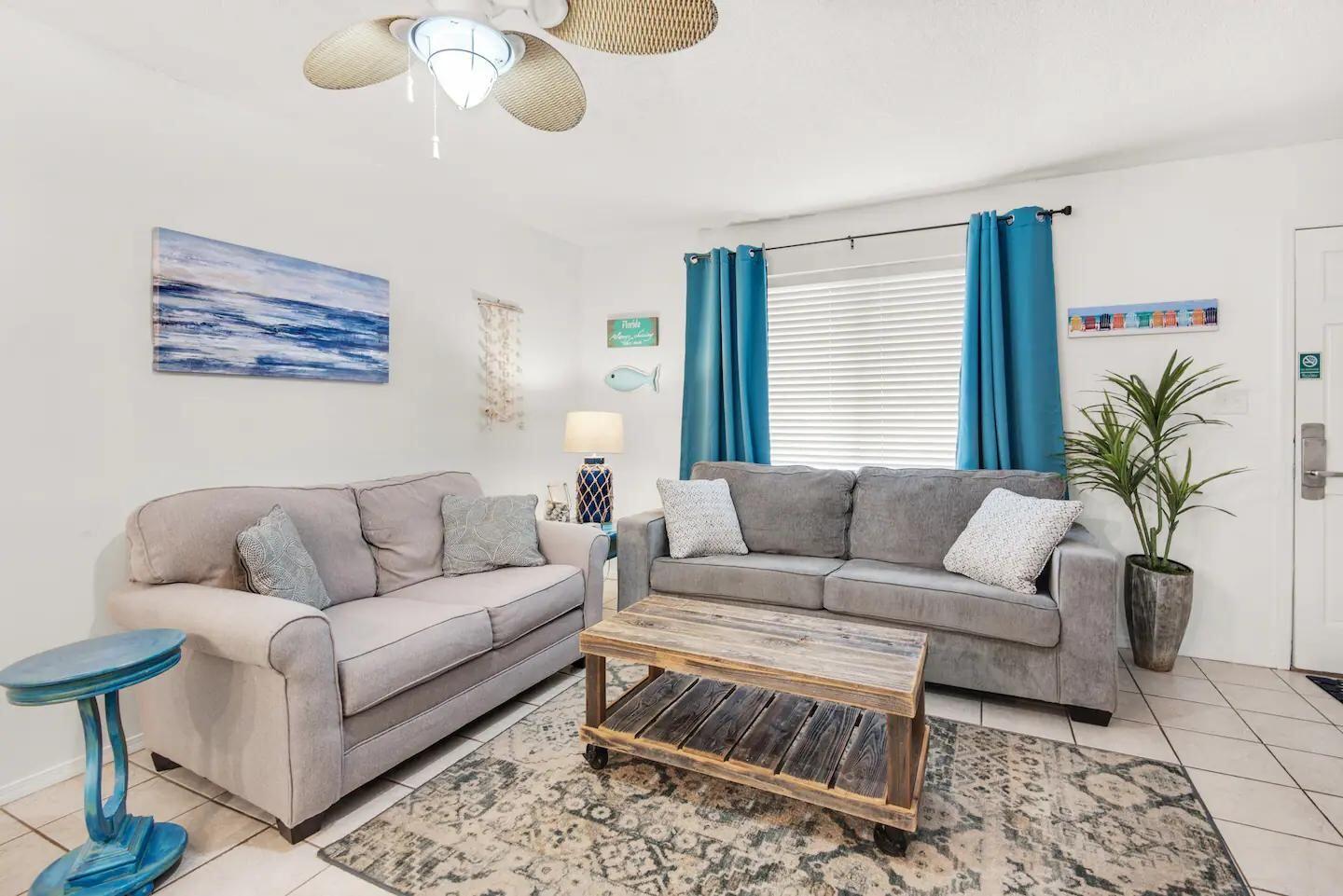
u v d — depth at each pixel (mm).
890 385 3668
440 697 2090
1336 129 2635
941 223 3477
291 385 2656
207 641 1695
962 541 2775
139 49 2078
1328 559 2807
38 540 1948
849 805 1637
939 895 1492
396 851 1651
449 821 1777
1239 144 2783
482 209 3662
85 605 2047
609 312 4500
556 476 4320
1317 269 2785
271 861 1614
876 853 1641
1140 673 2822
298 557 2127
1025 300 3182
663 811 1821
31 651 1936
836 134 2693
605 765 2059
